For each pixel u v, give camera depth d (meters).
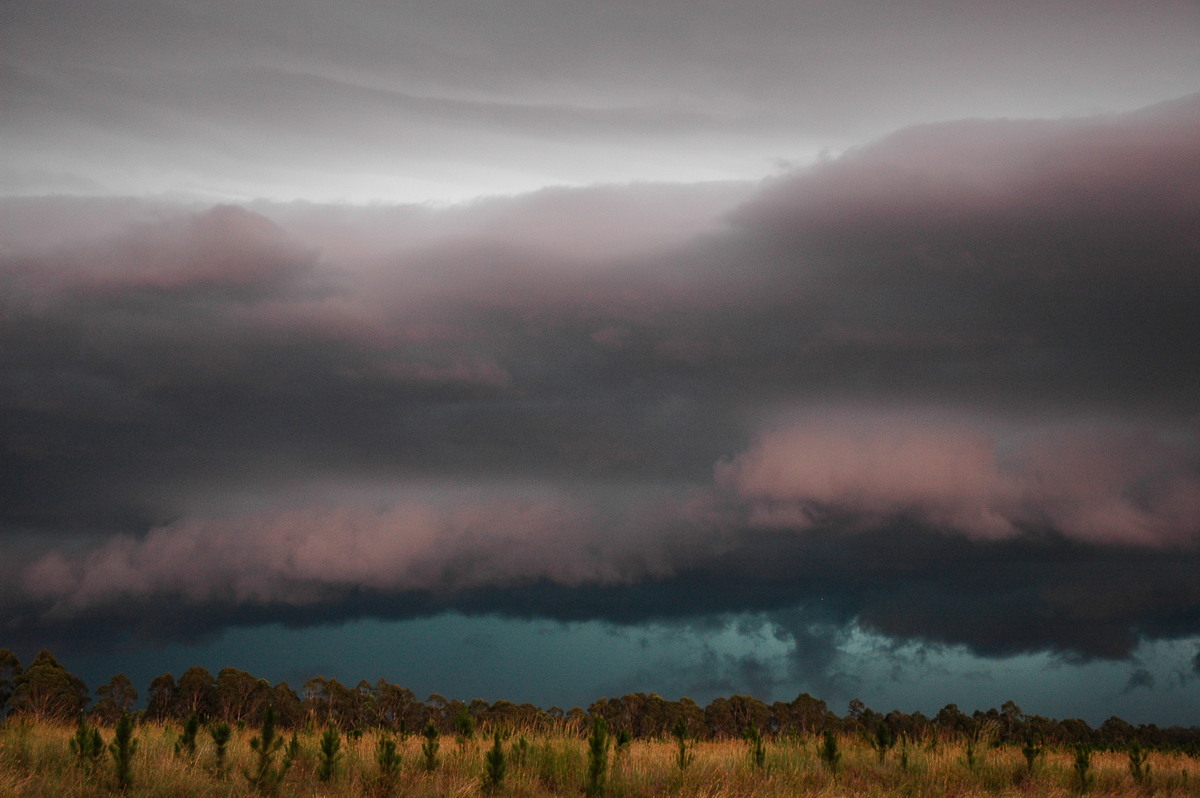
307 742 13.87
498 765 11.68
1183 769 15.24
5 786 9.98
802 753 15.00
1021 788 13.59
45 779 10.54
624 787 11.98
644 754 14.41
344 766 12.12
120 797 10.12
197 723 12.87
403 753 13.29
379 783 11.34
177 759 11.73
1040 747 15.28
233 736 13.75
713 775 12.81
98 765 11.00
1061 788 13.60
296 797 10.95
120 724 10.67
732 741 17.80
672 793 11.87
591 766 11.76
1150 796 13.64
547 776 12.52
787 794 12.12
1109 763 16.03
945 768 14.14
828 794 12.16
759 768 13.41
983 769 14.23
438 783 11.64
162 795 10.36
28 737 12.71
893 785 13.30
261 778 10.97
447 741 14.73
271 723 11.42
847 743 16.02
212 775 11.39
